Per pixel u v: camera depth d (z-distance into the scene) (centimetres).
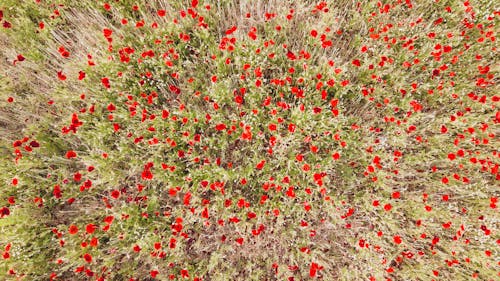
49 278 280
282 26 312
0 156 295
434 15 320
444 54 313
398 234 286
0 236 266
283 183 280
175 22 300
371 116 307
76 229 246
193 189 279
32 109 309
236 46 289
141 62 297
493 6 314
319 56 316
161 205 299
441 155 296
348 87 288
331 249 296
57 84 305
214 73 311
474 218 287
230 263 284
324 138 295
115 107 285
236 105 296
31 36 324
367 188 292
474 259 275
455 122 285
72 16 325
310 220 296
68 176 296
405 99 296
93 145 285
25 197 289
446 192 298
